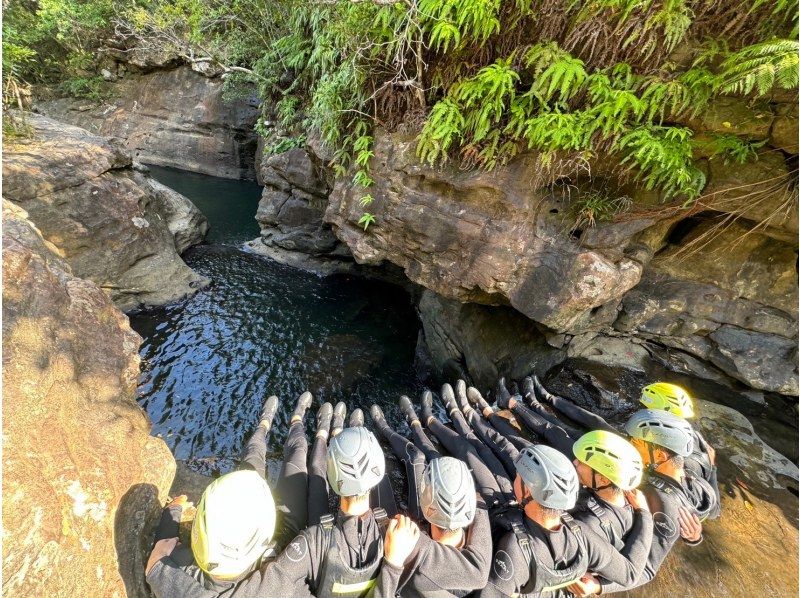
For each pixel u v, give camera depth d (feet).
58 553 6.30
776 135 11.18
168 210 32.22
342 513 8.07
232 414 18.90
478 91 13.56
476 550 7.82
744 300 15.97
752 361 16.40
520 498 8.59
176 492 10.78
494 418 14.88
